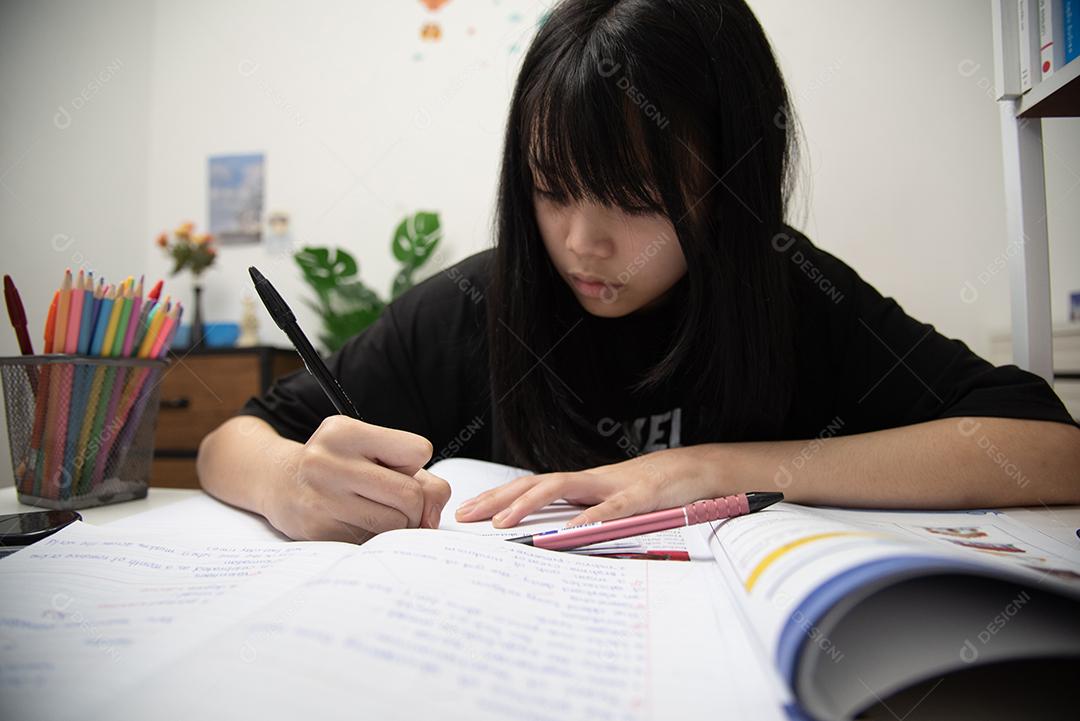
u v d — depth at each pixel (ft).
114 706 0.63
